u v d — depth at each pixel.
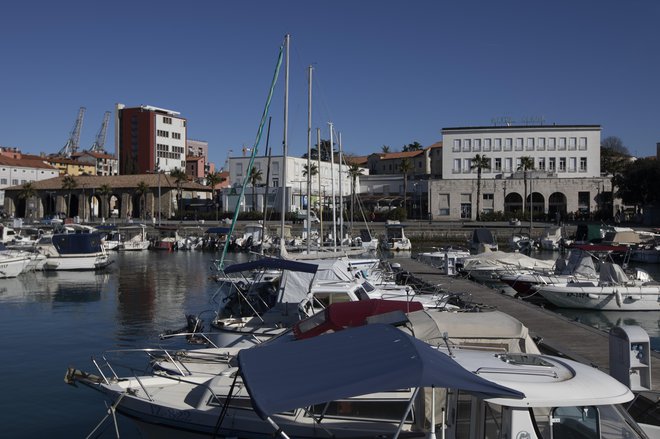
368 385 6.08
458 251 50.19
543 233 67.75
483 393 6.30
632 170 78.94
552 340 17.11
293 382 6.38
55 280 40.12
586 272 29.27
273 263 17.64
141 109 131.50
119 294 33.41
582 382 6.97
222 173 148.00
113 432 12.71
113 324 24.47
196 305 29.34
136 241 67.56
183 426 9.85
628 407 9.16
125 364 17.73
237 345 15.77
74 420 13.41
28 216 104.19
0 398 14.82
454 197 87.94
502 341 10.74
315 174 92.75
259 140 31.19
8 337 21.97
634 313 26.20
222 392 10.11
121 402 10.70
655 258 49.34
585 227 60.66
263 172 96.94
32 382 16.11
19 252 43.81
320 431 8.82
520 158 90.00
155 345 20.11
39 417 13.58
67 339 21.58
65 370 17.27
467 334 10.80
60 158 151.88
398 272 32.94
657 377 12.61
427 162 117.81
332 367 6.69
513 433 6.59
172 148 135.62
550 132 90.38
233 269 17.92
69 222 84.06
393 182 103.38
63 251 45.69
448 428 7.54
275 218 88.06
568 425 6.66
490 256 35.44
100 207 109.94
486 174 91.75
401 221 84.94
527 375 7.20
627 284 26.62
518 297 27.91
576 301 26.53
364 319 12.82
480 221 83.94
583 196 84.69
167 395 10.84
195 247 68.62
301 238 60.00
